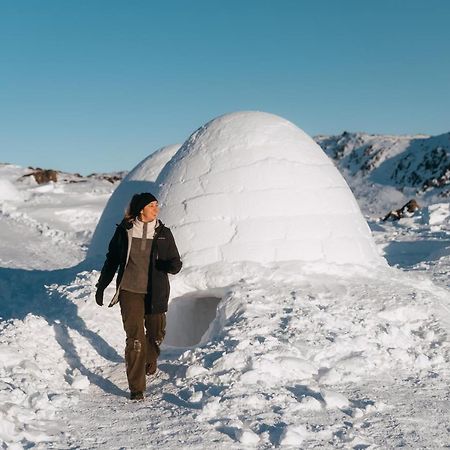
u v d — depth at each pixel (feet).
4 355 14.58
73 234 60.23
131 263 14.06
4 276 30.07
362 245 20.74
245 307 16.76
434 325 16.78
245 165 20.27
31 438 10.55
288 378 13.65
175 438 10.84
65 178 122.93
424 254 44.39
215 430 11.21
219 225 19.58
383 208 142.72
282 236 19.44
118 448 10.37
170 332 19.21
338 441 10.56
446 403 12.62
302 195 20.07
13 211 68.95
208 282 18.86
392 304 17.38
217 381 13.64
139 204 14.14
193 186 20.42
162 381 14.49
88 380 14.38
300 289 18.01
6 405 11.76
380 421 11.51
